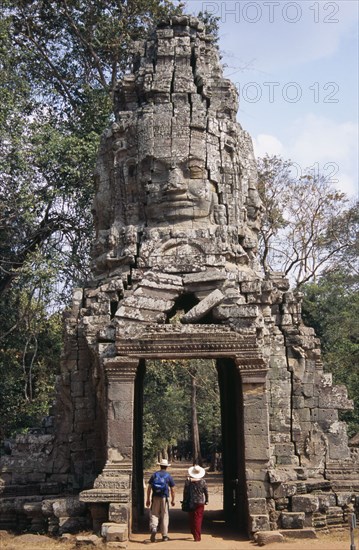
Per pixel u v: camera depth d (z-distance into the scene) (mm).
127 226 17844
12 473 17703
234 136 18750
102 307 16859
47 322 30844
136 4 31938
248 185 19797
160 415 40906
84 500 14039
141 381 18984
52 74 32469
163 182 17734
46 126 27891
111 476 14523
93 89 31188
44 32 32844
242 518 15797
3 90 26281
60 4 32000
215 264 16234
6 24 27844
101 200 19141
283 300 18109
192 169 17703
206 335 15062
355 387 32125
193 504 14523
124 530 13523
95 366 16250
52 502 15141
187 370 43344
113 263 17875
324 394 17250
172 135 17859
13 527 16219
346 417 31266
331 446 16828
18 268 27531
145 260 16562
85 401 17844
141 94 19047
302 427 16969
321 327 37312
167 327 15195
